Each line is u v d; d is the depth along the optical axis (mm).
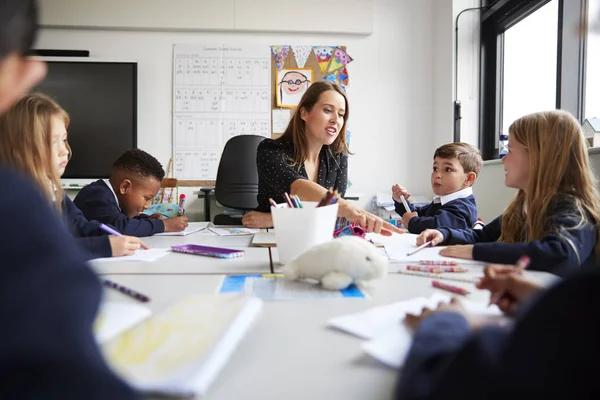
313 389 280
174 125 2852
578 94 1816
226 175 2529
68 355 174
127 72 2758
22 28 225
